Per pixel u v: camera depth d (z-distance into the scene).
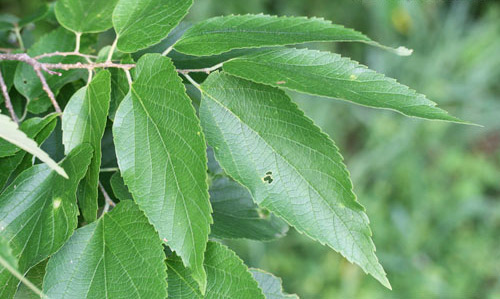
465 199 1.56
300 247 1.46
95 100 0.52
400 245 1.50
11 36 0.65
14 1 1.33
